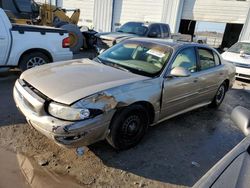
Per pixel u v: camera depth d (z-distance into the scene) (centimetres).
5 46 535
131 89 311
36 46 577
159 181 284
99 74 331
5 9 851
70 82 300
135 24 1087
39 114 275
